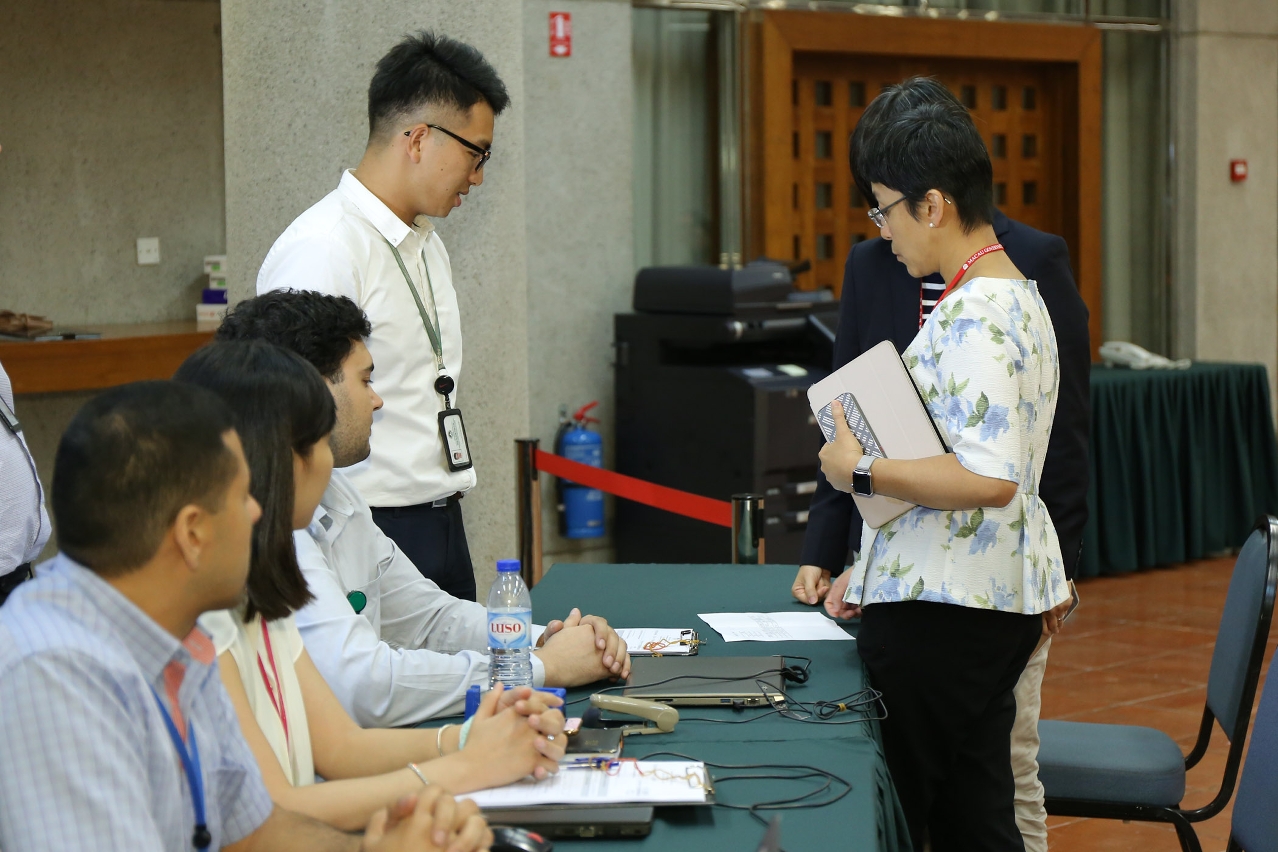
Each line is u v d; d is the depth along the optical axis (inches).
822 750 68.1
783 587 108.9
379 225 102.5
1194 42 292.2
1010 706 80.4
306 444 61.2
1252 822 82.2
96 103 228.2
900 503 75.7
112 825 43.0
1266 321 309.7
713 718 73.5
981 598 73.9
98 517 44.9
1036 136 281.6
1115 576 250.1
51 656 43.5
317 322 72.6
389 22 133.8
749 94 241.8
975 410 71.1
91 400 46.4
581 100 226.2
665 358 215.3
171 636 46.9
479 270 142.6
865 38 249.3
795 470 205.9
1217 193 298.8
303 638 71.8
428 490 105.5
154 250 235.9
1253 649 93.0
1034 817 96.5
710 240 246.5
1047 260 91.6
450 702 72.9
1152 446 248.2
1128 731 105.7
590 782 61.2
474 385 143.7
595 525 225.6
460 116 101.4
